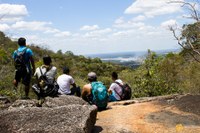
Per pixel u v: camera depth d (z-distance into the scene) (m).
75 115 5.32
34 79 9.07
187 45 7.72
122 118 6.61
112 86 8.87
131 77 14.45
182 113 6.88
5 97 7.57
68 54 40.28
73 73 24.12
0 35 21.78
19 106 6.59
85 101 7.16
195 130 5.86
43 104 6.68
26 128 4.96
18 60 7.48
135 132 5.79
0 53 12.95
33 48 26.31
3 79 9.80
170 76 13.23
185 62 13.72
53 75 7.21
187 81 12.98
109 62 42.84
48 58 7.27
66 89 8.05
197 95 8.36
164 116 6.70
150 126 6.09
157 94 11.66
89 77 7.84
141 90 11.83
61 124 5.05
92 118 5.64
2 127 5.03
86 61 39.66
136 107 7.55
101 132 5.73
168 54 14.30
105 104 7.41
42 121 5.14
